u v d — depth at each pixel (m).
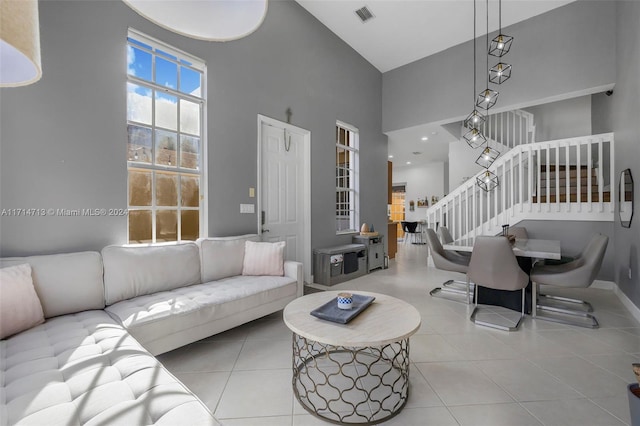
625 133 3.36
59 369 1.20
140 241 2.61
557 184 4.29
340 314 1.71
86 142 2.23
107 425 0.87
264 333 2.58
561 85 4.18
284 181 4.05
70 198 2.16
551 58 4.25
